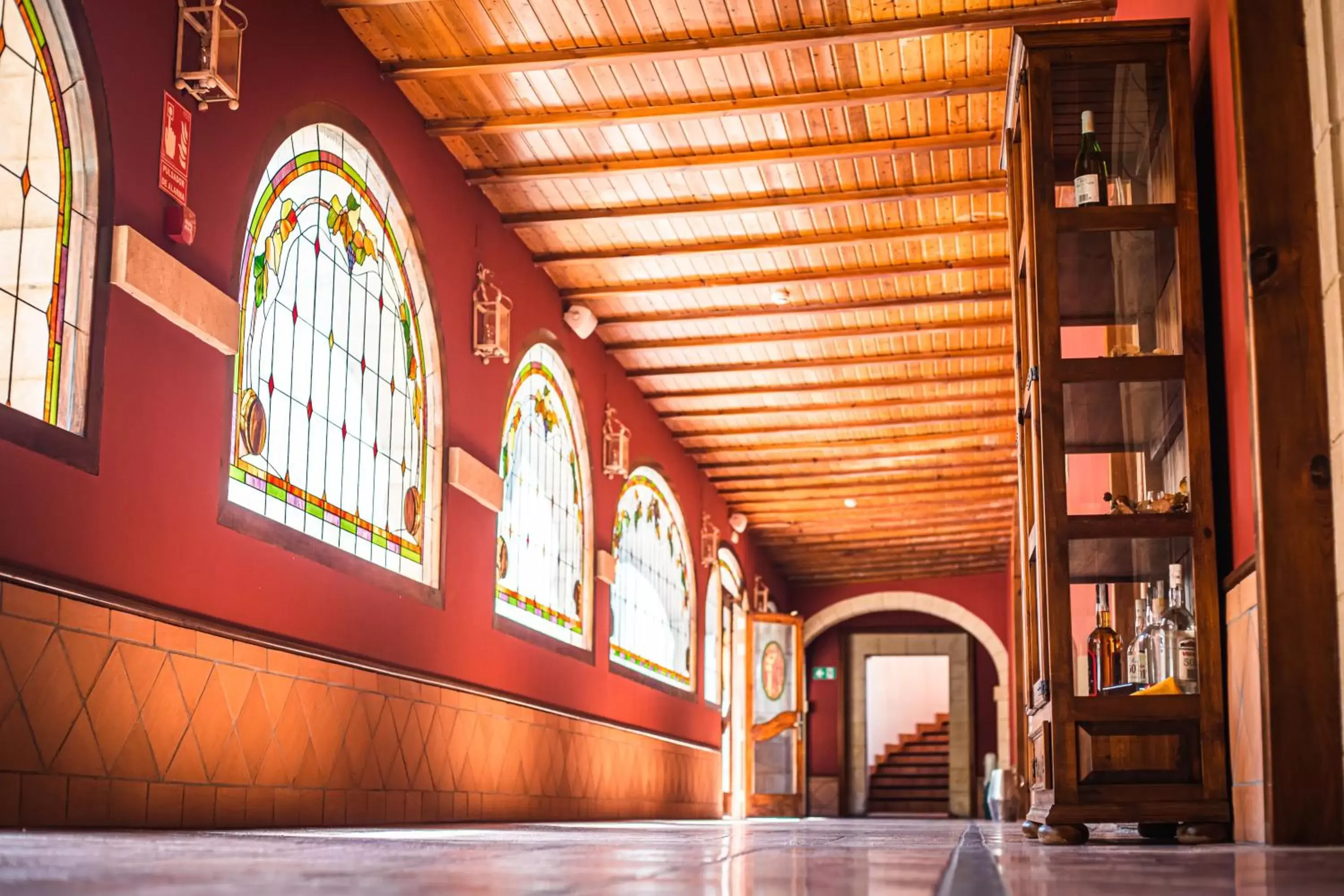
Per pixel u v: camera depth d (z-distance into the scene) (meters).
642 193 7.91
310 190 5.80
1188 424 3.72
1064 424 3.79
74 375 4.03
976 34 6.29
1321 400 3.25
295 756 5.11
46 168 4.02
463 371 7.35
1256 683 3.24
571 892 1.18
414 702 6.30
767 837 4.02
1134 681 3.70
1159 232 3.86
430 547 6.80
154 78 4.48
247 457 5.11
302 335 5.65
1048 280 3.88
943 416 12.05
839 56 6.47
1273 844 3.08
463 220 7.52
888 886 1.37
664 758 11.71
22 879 1.28
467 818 6.91
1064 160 4.01
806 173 7.69
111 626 4.00
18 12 3.95
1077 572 3.81
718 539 13.87
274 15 5.39
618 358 10.65
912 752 22.73
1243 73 3.43
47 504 3.80
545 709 8.34
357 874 1.46
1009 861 2.17
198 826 4.40
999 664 18.72
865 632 20.47
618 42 6.32
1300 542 3.19
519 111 6.95
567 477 9.51
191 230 4.55
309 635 5.36
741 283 9.16
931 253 8.79
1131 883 1.47
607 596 10.12
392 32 6.21
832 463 13.46
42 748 3.64
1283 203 3.36
